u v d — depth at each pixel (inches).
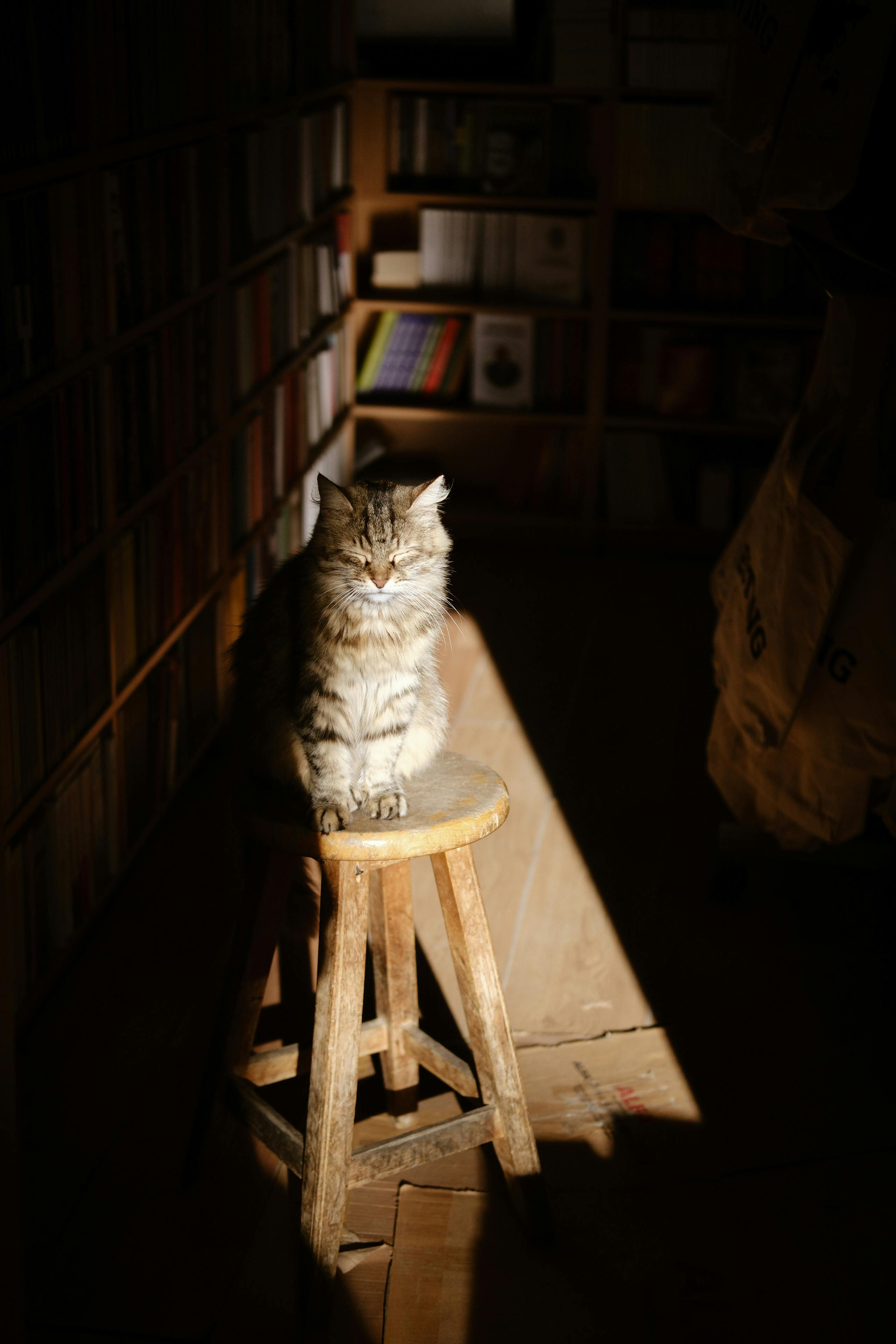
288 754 71.4
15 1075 60.3
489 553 187.0
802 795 90.1
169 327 104.2
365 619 68.1
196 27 104.7
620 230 175.0
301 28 143.2
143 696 105.9
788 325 171.9
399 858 61.3
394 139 177.5
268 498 139.6
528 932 100.9
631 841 114.6
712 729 102.0
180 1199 73.5
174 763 114.8
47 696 84.7
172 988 92.9
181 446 109.3
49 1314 65.6
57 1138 77.9
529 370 181.5
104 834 98.8
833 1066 85.7
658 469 183.6
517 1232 71.6
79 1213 72.2
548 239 176.4
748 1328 65.5
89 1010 90.0
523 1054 86.6
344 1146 62.7
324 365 164.1
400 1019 78.2
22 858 83.6
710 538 185.2
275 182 135.4
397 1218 72.3
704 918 103.2
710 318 172.1
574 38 165.3
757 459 184.9
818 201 68.9
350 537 67.3
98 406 89.5
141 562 101.7
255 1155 77.4
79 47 82.0
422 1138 66.2
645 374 181.3
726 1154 77.6
